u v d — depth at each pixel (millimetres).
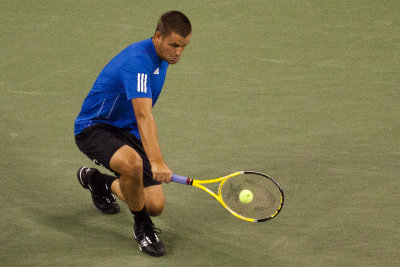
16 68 24609
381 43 27156
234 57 25875
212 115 21375
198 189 17406
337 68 24969
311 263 14375
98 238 15289
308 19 29484
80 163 18562
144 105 13430
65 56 25750
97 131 14703
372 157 18828
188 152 19125
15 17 29234
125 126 14969
